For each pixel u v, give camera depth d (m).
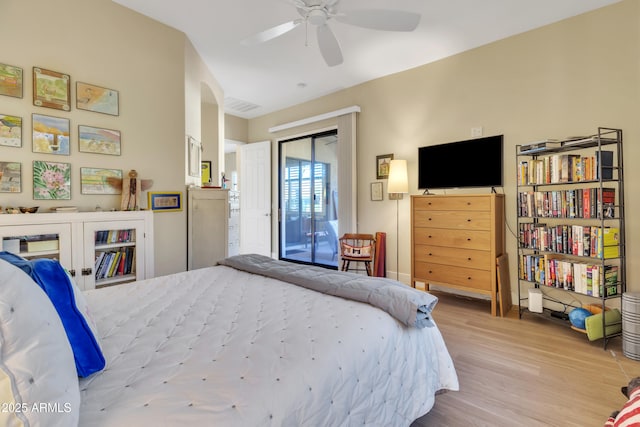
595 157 2.42
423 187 3.69
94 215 2.35
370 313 1.35
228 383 0.83
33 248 2.08
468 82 3.42
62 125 2.39
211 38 3.22
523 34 3.04
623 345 2.17
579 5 2.62
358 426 1.03
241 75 4.10
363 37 3.14
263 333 1.14
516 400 1.66
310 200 5.21
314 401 0.90
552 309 2.94
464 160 3.36
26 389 0.59
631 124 2.51
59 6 2.37
